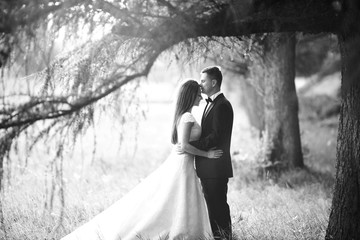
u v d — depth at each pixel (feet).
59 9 11.93
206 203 16.29
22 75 11.93
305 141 42.83
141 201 16.03
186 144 15.60
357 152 13.89
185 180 15.83
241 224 17.83
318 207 20.08
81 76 12.01
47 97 11.17
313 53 39.91
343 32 13.79
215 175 15.69
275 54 28.71
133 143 41.06
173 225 15.58
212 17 13.01
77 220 18.31
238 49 17.65
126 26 12.42
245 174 28.37
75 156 31.96
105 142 36.04
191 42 13.67
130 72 12.32
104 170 29.25
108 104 12.53
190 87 16.12
